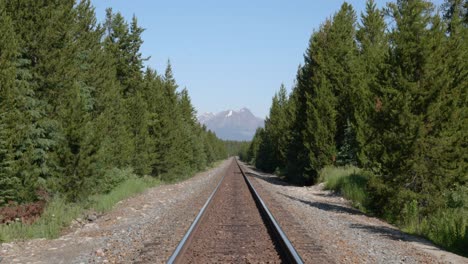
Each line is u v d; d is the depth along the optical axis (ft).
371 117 58.80
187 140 164.25
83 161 57.11
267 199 65.10
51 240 37.93
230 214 48.98
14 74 44.96
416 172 54.75
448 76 53.78
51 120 55.11
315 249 30.12
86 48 84.28
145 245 31.22
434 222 46.01
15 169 46.29
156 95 133.08
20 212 43.96
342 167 106.01
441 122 53.93
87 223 49.93
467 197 54.49
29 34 52.75
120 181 85.56
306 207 61.57
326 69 118.93
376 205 58.34
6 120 43.73
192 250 29.37
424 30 55.88
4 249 33.63
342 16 126.72
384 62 58.85
